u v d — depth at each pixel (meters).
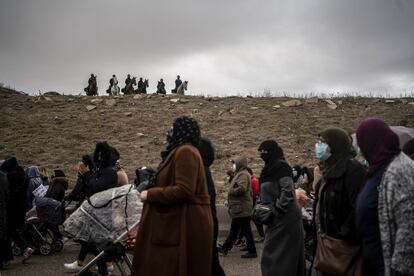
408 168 3.67
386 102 28.45
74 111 28.17
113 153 7.46
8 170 9.32
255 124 25.59
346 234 4.36
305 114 26.97
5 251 8.88
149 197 4.50
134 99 30.67
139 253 4.55
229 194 10.02
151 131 25.02
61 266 9.15
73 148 22.92
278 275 6.39
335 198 4.54
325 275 4.57
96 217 6.57
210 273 4.55
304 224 7.75
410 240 3.45
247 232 9.93
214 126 25.47
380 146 3.91
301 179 11.16
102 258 6.71
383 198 3.69
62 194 10.98
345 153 4.67
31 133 24.72
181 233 4.42
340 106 28.19
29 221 10.33
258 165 19.98
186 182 4.45
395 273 3.54
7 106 29.02
